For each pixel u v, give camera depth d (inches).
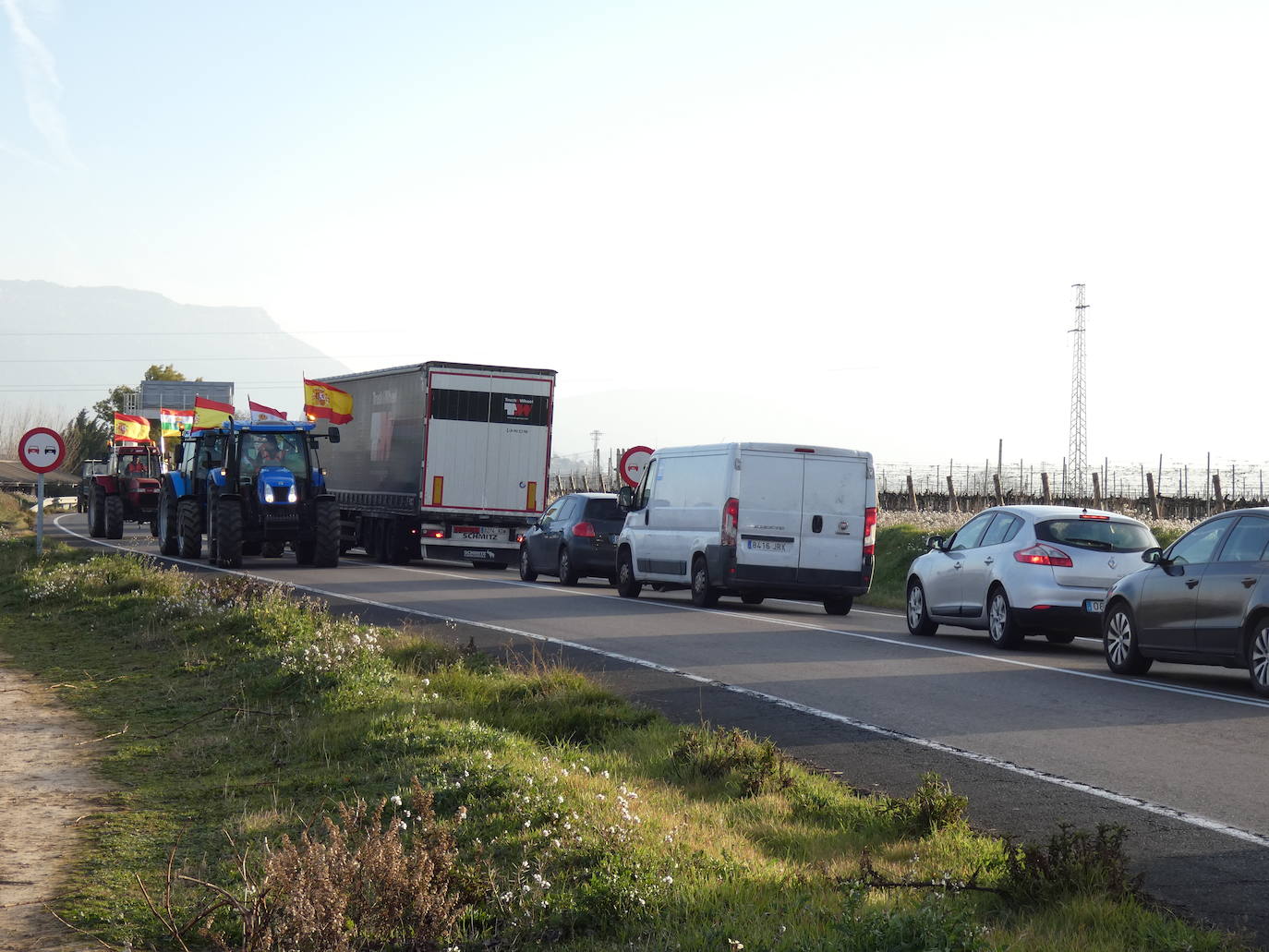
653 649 584.7
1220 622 480.4
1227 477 1358.3
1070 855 231.0
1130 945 198.1
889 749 368.8
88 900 232.4
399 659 512.7
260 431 1115.9
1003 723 408.5
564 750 359.3
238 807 297.9
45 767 349.7
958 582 657.0
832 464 805.9
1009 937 198.1
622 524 1028.5
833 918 203.6
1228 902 227.8
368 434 1337.4
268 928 188.7
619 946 201.3
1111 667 541.0
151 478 1637.6
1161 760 352.5
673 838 250.7
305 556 1166.3
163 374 4434.1
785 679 499.2
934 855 251.3
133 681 493.0
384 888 206.2
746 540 789.2
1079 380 2950.3
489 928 211.9
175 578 789.2
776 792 310.3
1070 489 1528.1
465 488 1194.6
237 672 486.3
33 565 975.0
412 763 318.7
